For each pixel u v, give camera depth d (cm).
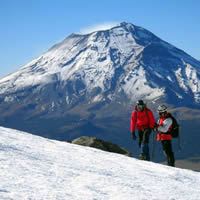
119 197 824
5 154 1077
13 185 771
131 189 922
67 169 1038
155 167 1433
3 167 916
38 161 1082
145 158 1839
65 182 881
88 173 1034
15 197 692
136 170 1271
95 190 850
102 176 1021
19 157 1080
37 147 1394
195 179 1316
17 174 873
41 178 876
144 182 1059
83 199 759
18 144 1348
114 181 984
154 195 905
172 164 1836
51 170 986
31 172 919
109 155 1572
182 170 1484
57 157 1257
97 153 1573
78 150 1561
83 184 890
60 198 738
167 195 934
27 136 1670
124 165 1346
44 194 744
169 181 1162
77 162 1224
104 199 788
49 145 1535
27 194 723
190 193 1021
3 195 691
